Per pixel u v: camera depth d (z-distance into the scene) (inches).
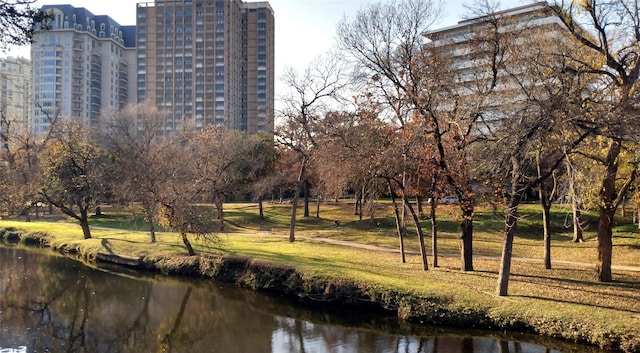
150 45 4761.3
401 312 746.8
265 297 932.0
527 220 1659.7
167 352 647.1
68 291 995.3
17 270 1202.6
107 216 2310.5
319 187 1577.3
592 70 719.1
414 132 855.1
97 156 1670.8
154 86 4739.2
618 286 779.4
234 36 4790.8
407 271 929.5
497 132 733.3
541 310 661.9
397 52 967.6
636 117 584.4
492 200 797.9
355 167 922.7
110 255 1298.0
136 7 4808.1
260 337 703.7
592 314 633.6
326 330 728.3
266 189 2022.6
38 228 1803.6
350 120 1096.2
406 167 876.0
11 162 1956.2
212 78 4665.4
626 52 778.2
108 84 5270.7
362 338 683.4
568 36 782.5
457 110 868.6
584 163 797.9
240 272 1047.0
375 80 1018.7
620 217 1786.4
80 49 4955.7
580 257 1131.3
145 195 1264.8
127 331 741.9
